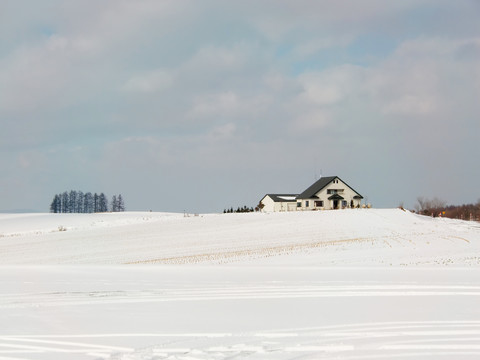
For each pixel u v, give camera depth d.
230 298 16.94
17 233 70.00
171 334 11.77
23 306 15.74
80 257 44.22
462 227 60.66
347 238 49.81
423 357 9.62
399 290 18.03
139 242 52.56
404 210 77.00
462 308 14.62
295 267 27.69
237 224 64.75
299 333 11.73
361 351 10.09
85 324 12.99
